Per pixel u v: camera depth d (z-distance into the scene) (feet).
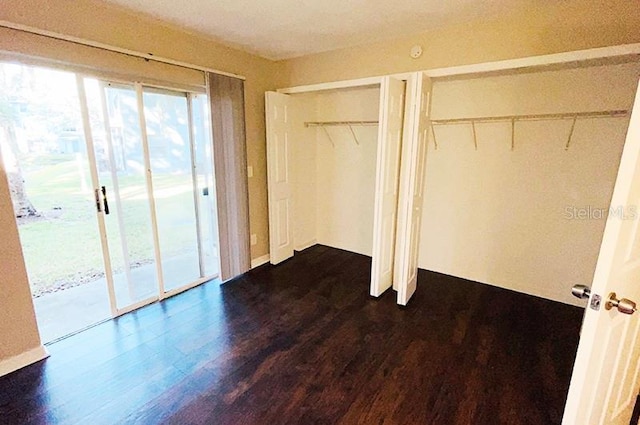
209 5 7.13
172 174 9.83
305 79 11.37
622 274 3.68
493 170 9.94
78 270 11.09
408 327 8.20
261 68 11.24
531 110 8.96
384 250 9.75
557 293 9.46
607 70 7.75
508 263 10.19
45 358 6.87
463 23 8.11
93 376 6.39
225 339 7.67
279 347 7.38
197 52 9.12
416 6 7.17
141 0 6.84
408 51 9.08
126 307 8.79
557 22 7.06
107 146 8.05
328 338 7.73
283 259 12.70
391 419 5.44
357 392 6.04
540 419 5.42
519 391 6.04
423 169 9.19
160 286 9.48
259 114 11.43
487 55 7.95
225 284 10.71
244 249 11.39
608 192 8.28
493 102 9.52
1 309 6.25
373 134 12.43
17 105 8.08
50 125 8.05
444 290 10.27
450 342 7.56
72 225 13.03
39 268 11.18
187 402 5.78
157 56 8.14
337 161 13.58
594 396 4.01
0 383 6.17
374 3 7.00
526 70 8.16
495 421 5.39
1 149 5.97
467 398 5.88
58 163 8.79
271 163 11.40
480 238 10.59
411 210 8.66
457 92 10.07
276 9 7.33
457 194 10.76
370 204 13.09
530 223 9.58
